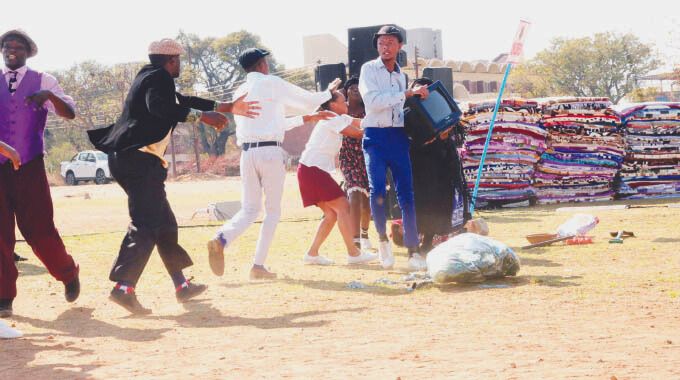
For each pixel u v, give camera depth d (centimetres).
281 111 973
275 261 1146
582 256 1056
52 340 687
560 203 2008
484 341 607
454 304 766
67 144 8862
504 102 1941
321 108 1073
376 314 735
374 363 554
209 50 10994
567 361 536
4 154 755
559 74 9619
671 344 576
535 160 1962
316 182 1078
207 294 890
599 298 761
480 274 866
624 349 564
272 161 959
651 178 2042
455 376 510
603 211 1716
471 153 1938
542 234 1209
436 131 1013
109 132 831
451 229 1124
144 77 803
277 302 822
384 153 1016
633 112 2042
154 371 563
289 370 547
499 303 759
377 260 1109
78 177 6003
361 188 1179
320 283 931
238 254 1255
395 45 1017
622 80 9606
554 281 866
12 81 819
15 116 812
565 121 1998
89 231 1816
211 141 9188
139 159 807
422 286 869
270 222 977
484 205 1938
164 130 806
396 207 1669
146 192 810
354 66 1767
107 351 635
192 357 600
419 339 623
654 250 1088
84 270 1130
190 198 3219
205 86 10556
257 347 623
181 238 1555
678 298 750
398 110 1015
